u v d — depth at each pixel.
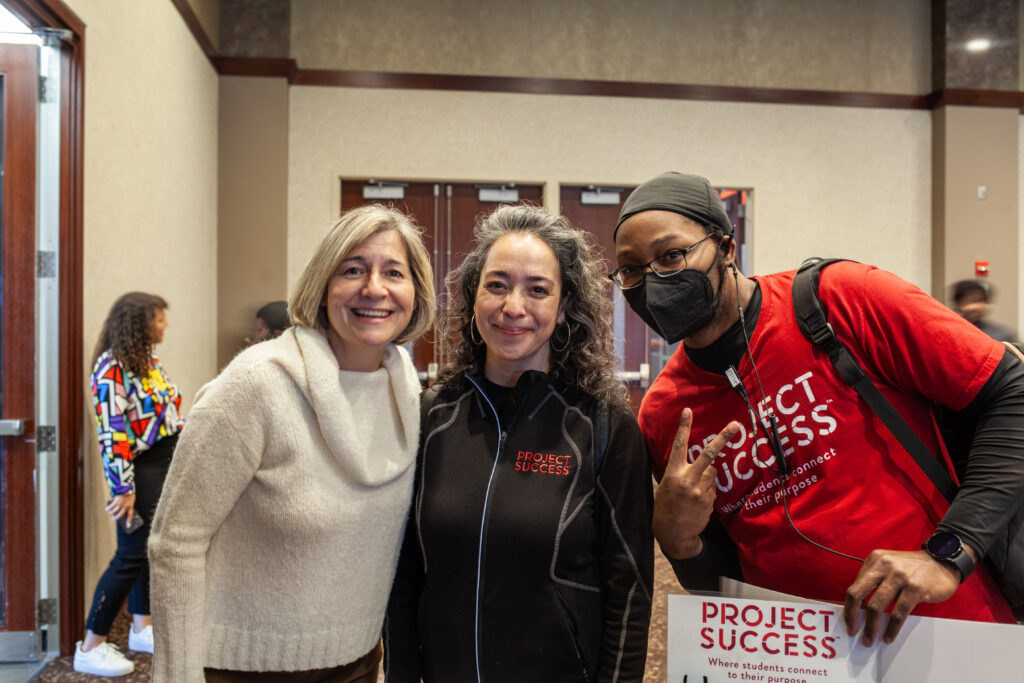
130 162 3.39
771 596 1.03
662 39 5.75
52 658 2.68
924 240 5.95
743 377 1.21
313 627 1.16
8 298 2.66
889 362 1.13
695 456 1.27
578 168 5.62
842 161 5.88
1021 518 1.08
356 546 1.19
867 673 0.98
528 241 1.25
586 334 1.30
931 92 5.96
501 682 1.15
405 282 1.23
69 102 2.73
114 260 3.18
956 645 0.95
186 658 1.11
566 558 1.15
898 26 5.96
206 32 4.79
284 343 1.21
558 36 5.66
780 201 5.82
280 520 1.13
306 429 1.16
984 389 1.04
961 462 1.15
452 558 1.18
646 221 1.19
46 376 2.69
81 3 2.82
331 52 5.48
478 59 5.59
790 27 5.87
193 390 4.57
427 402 1.35
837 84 5.91
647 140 5.69
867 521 1.11
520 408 1.24
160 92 3.88
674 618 1.05
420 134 5.50
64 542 2.70
